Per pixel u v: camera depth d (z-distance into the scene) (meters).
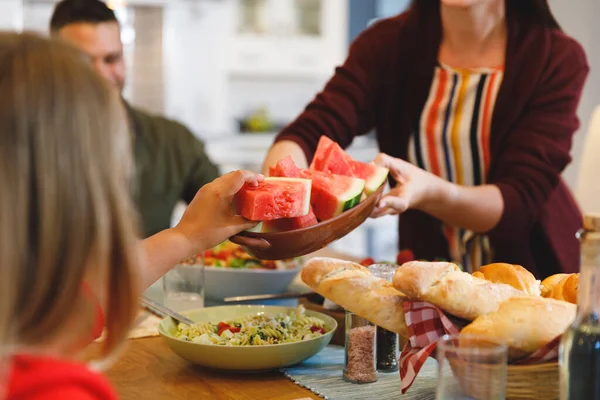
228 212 1.15
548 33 1.97
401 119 2.09
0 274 0.59
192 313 1.43
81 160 0.63
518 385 0.99
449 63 2.02
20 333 0.64
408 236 2.17
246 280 1.72
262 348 1.20
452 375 0.88
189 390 1.18
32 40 0.67
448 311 1.04
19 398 0.60
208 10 5.21
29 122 0.61
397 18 2.14
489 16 1.95
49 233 0.61
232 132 5.63
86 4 2.33
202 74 5.29
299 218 1.16
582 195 2.43
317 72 5.55
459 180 2.07
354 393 1.15
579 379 0.83
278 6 5.43
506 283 1.13
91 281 0.67
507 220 1.83
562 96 1.93
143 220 2.61
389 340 1.26
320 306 1.48
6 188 0.60
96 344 1.41
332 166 1.32
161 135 2.67
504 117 1.95
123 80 2.51
